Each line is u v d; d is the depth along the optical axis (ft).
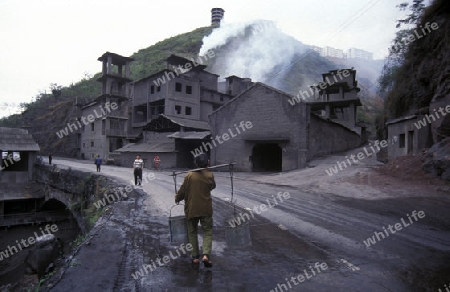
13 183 82.79
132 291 11.21
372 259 15.37
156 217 25.43
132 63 280.92
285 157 76.13
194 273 13.16
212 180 14.40
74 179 63.57
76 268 13.39
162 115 115.55
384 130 96.99
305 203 33.14
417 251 16.76
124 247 16.76
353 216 26.13
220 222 24.06
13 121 241.55
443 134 47.19
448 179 38.45
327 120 88.74
